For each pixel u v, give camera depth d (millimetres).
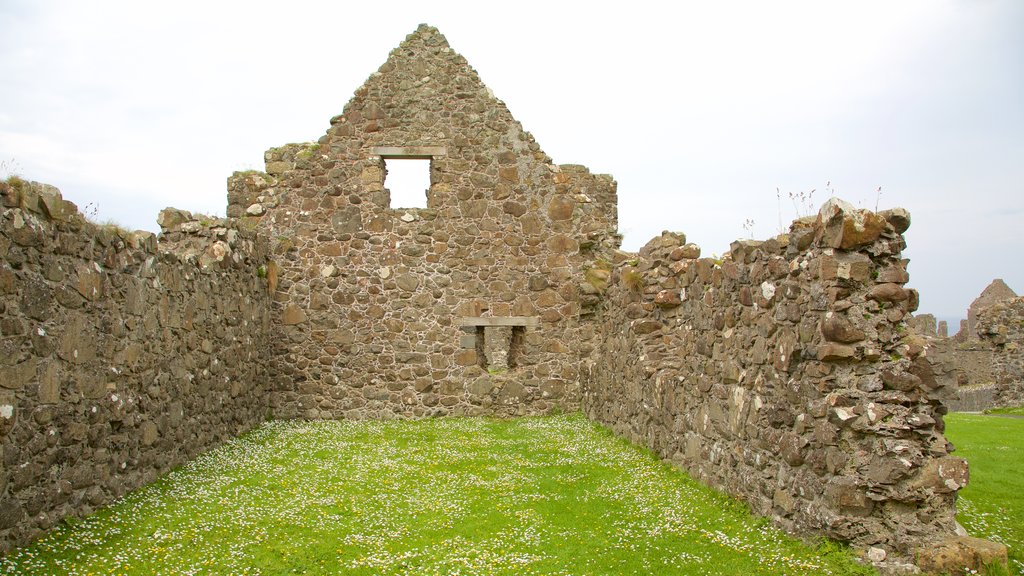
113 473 6949
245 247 11812
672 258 9953
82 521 6160
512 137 14461
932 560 4844
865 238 5434
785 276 6160
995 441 10258
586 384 13781
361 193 14219
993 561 4750
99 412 6598
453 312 14172
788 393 6016
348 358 13984
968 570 4746
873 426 5238
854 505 5223
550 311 14289
